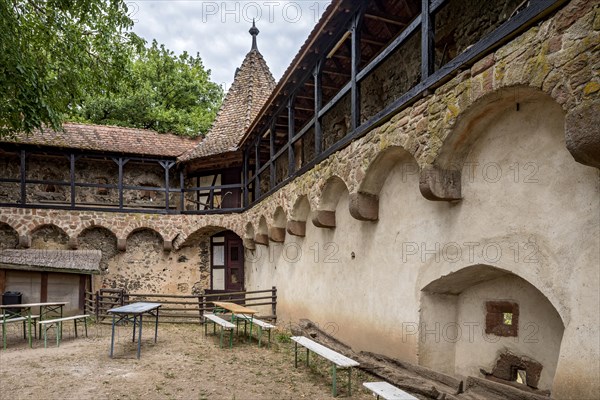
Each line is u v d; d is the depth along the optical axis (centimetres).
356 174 565
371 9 634
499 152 367
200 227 1332
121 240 1296
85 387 475
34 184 1327
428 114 413
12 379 504
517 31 308
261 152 1304
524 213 338
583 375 273
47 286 1080
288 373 538
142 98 1758
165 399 438
